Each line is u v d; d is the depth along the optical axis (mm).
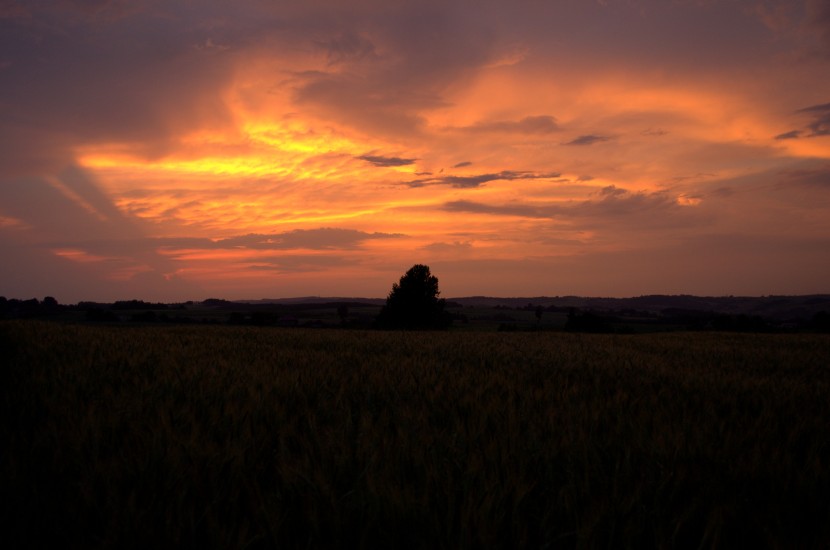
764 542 2633
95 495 2881
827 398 6809
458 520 2723
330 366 9305
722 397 6781
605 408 5512
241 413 4852
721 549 2539
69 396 5418
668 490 3115
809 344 21859
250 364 9625
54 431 3941
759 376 9906
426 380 7578
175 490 2953
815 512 2908
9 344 11852
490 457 3553
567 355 13312
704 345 20375
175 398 5660
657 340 24062
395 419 4855
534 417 4875
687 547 2666
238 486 3105
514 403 5828
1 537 2527
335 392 6418
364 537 2482
